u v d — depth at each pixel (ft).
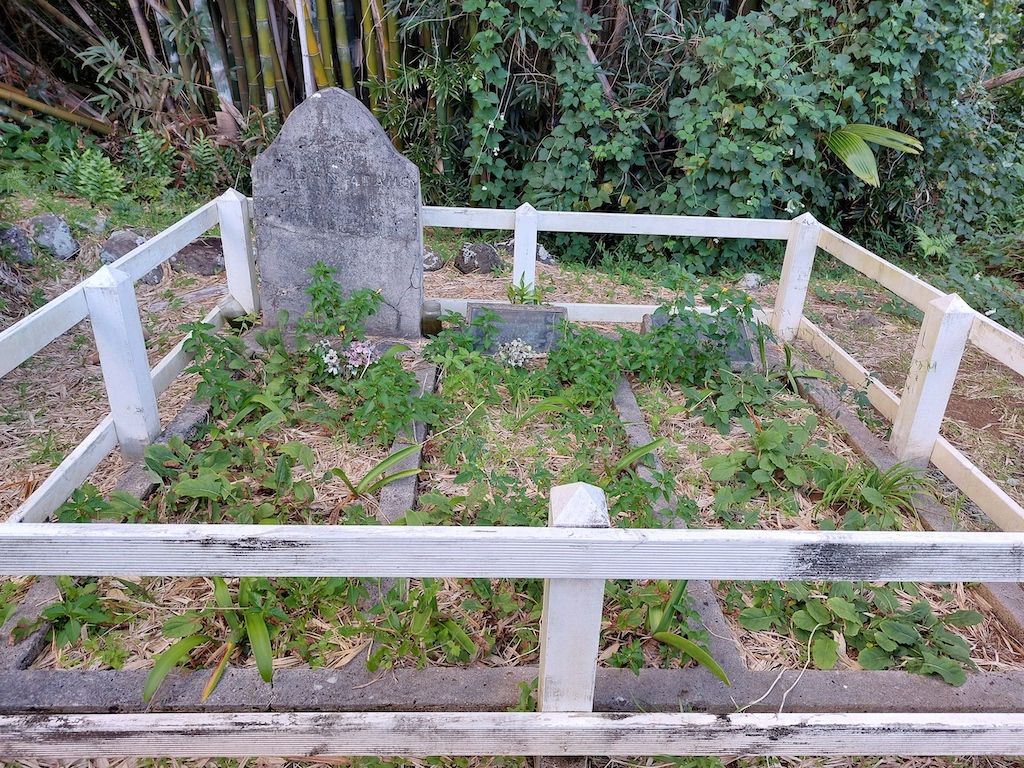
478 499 8.48
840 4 17.74
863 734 5.69
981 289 17.16
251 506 8.24
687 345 11.78
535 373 11.41
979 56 19.08
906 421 10.11
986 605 7.92
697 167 17.57
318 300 11.41
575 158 18.10
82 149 18.72
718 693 6.41
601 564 4.87
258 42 19.34
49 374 11.57
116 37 20.38
